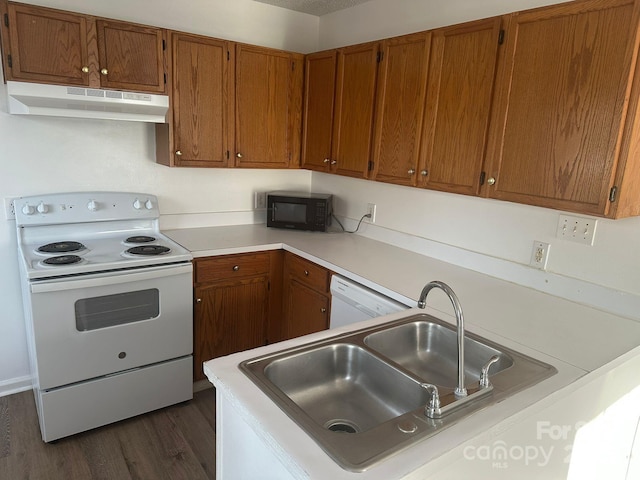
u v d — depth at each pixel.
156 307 2.33
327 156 2.81
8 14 2.02
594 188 1.49
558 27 1.53
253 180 3.25
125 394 2.31
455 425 1.01
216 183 3.09
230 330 2.70
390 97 2.28
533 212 2.01
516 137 1.70
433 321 1.63
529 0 1.96
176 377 2.47
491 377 1.24
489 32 1.76
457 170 1.96
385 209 2.82
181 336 2.44
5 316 2.51
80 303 2.10
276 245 2.74
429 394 1.19
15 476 1.98
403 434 0.97
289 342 1.39
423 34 2.05
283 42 3.14
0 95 2.29
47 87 2.15
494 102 1.77
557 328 1.60
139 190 2.81
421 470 0.87
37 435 2.25
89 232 2.60
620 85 1.38
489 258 2.20
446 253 2.42
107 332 2.19
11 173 2.39
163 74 2.45
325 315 2.44
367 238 2.95
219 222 3.15
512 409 1.08
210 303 2.58
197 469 2.08
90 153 2.61
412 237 2.62
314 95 2.89
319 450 0.90
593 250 1.81
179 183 2.95
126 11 2.54
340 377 1.44
